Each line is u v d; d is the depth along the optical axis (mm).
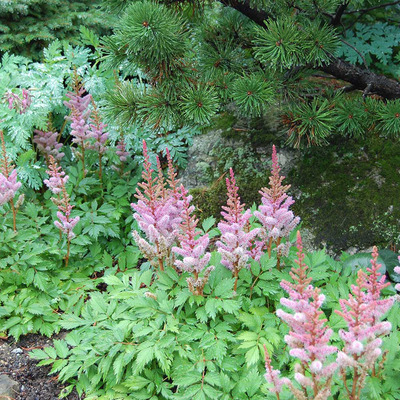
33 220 1270
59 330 1106
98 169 1495
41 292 1157
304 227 1299
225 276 1051
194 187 1429
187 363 972
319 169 1355
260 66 1273
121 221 1389
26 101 1368
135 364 972
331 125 1224
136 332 987
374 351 764
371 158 1342
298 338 762
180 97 1194
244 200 1382
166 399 958
